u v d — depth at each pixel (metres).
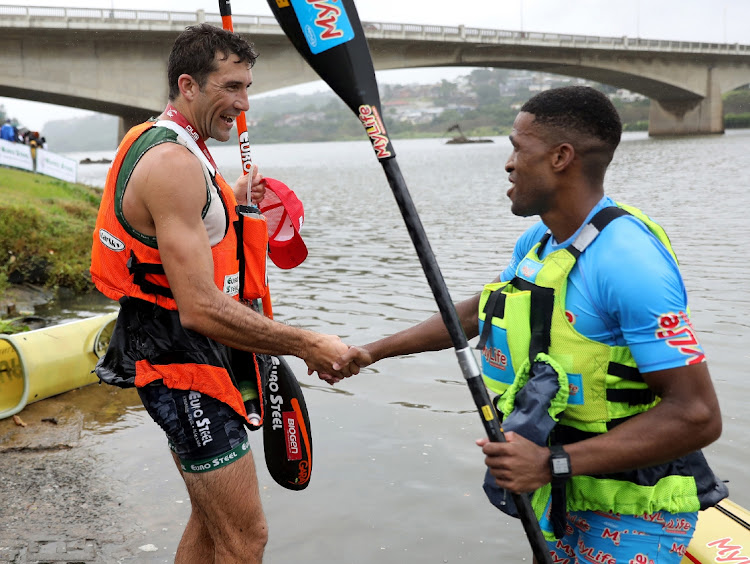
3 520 3.60
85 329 5.57
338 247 12.74
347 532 3.54
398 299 8.45
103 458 4.32
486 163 45.75
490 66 55.44
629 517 2.06
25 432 4.69
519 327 2.06
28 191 13.81
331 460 4.29
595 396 2.01
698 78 67.38
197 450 2.54
